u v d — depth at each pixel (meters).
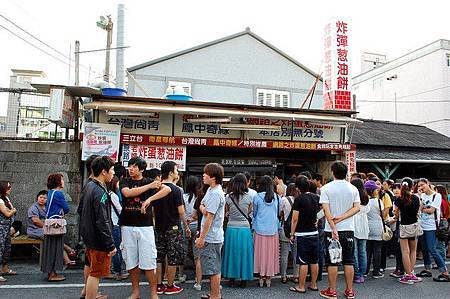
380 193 7.77
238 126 8.77
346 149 9.66
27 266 7.26
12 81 14.14
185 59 15.41
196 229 6.54
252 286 6.41
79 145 8.31
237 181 6.43
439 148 15.05
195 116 8.66
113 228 6.36
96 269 4.59
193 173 9.55
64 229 6.37
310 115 9.21
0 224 6.41
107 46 15.77
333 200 5.68
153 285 5.12
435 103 22.75
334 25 10.53
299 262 6.02
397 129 16.77
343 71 10.45
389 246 8.21
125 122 8.34
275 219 6.46
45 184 8.23
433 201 7.13
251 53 16.47
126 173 6.71
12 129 9.84
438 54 22.72
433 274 7.41
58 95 7.79
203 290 6.04
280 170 10.20
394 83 25.83
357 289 6.33
